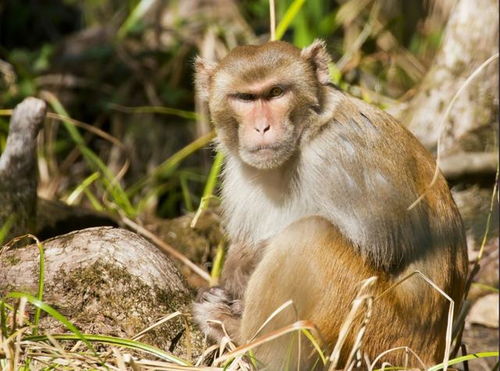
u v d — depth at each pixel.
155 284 11.23
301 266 10.97
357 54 22.48
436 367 10.09
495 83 17.59
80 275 10.98
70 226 15.48
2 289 10.90
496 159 16.89
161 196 22.45
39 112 13.64
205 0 25.98
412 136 11.87
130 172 22.70
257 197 12.17
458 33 17.92
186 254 15.95
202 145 21.55
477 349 14.98
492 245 16.36
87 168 22.88
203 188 21.73
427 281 10.68
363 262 11.14
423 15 25.25
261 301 11.09
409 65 23.75
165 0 26.16
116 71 24.33
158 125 23.23
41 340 9.81
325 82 11.78
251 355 10.53
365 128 11.45
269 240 11.82
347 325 9.72
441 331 11.53
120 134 23.28
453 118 17.62
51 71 24.33
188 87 24.19
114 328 10.70
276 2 22.62
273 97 11.63
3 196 13.46
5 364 9.45
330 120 11.56
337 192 11.34
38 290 10.30
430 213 11.46
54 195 21.23
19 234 13.52
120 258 11.20
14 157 13.56
